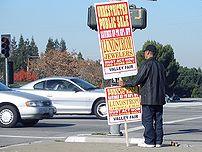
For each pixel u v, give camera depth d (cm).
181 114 2348
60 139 1255
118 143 1142
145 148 1045
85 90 1950
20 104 1540
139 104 1070
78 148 1061
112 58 1056
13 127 1555
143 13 1140
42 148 1069
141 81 1031
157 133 1060
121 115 1068
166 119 1989
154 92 1028
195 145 1115
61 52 8588
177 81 7312
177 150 1020
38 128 1556
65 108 1942
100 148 1056
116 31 1059
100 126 1633
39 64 8462
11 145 1153
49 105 1608
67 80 1970
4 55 2202
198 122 1831
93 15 1145
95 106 1928
